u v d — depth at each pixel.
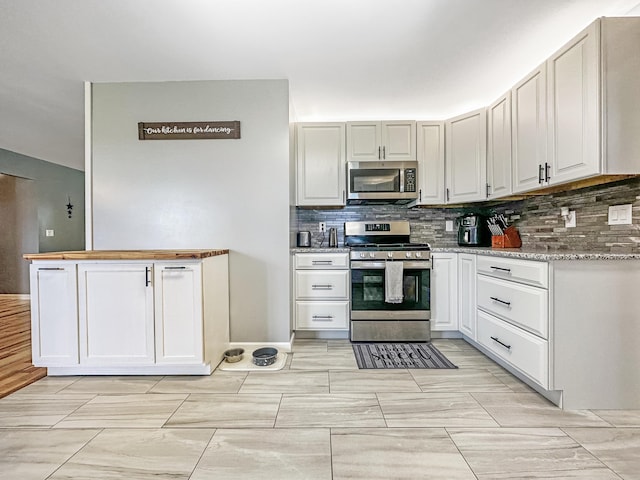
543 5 1.82
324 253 3.08
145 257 2.14
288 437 1.57
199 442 1.53
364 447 1.49
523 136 2.41
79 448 1.50
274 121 2.73
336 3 1.82
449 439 1.55
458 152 3.21
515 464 1.38
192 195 2.76
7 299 5.18
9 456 1.44
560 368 1.80
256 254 2.76
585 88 1.81
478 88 2.83
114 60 2.41
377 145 3.31
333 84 2.77
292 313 3.05
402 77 2.64
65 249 5.75
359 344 2.97
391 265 2.96
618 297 1.80
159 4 1.82
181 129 2.73
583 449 1.47
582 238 2.29
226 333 2.67
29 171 5.20
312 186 3.32
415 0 1.79
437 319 3.06
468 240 3.35
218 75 2.64
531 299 1.93
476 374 2.29
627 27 1.71
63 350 2.20
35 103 3.16
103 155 2.74
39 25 2.00
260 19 1.95
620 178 1.94
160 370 2.29
